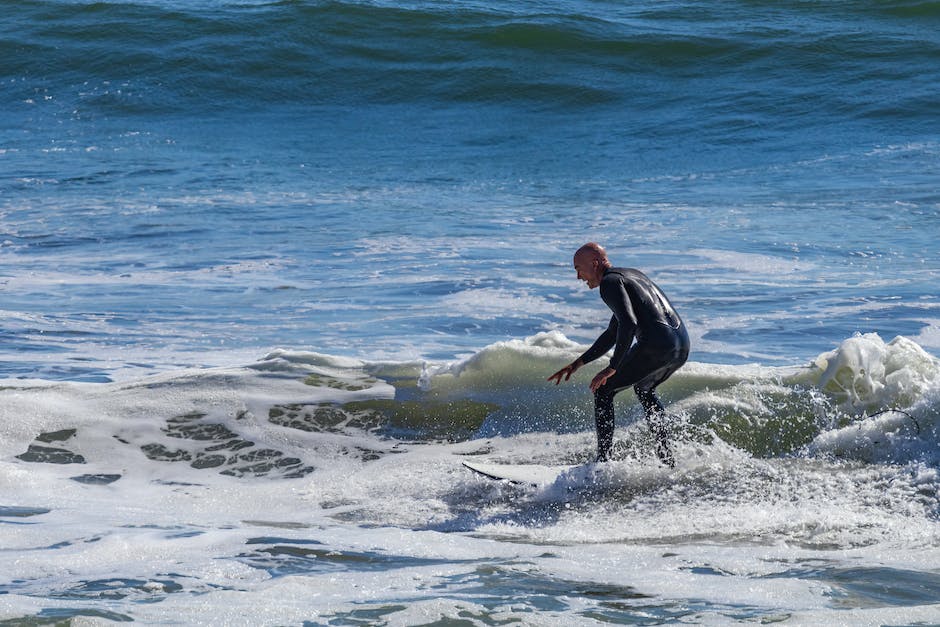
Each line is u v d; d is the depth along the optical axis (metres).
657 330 25.55
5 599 17.42
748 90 118.25
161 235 67.31
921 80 115.75
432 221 70.75
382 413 31.11
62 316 47.50
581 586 18.31
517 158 99.06
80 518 24.69
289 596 17.75
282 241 64.88
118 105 123.25
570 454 28.33
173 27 138.00
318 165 96.81
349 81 128.38
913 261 55.66
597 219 70.56
